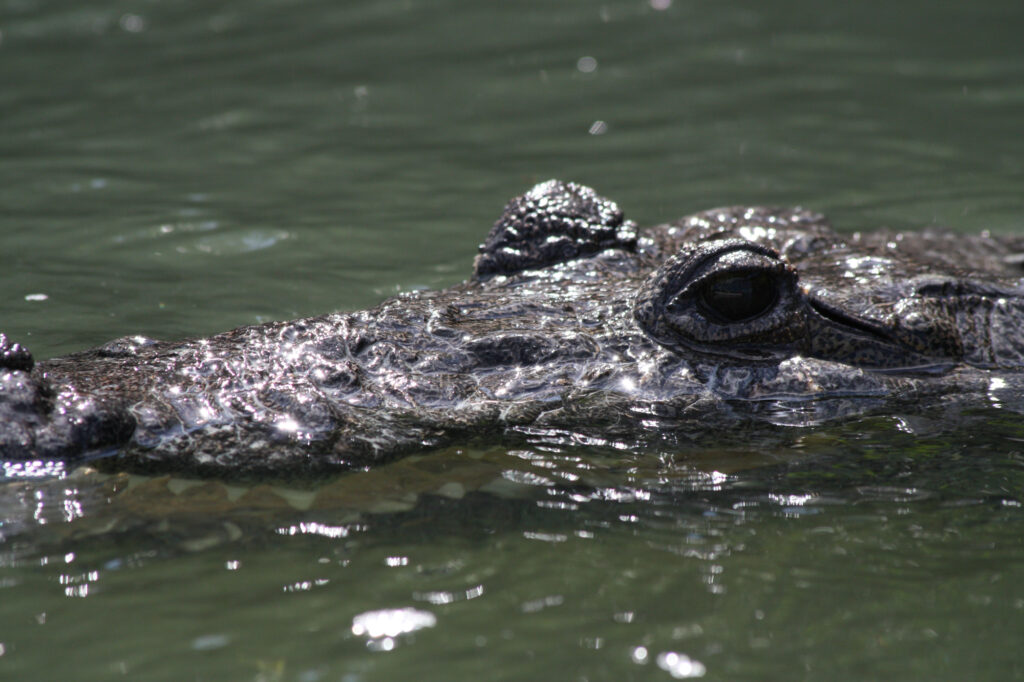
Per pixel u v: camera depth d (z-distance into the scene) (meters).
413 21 42.38
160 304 19.14
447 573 10.53
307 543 10.62
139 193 25.97
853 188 26.73
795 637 9.88
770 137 30.70
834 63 37.31
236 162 28.58
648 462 12.18
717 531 11.38
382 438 11.66
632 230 17.44
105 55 38.41
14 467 10.70
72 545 10.32
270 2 44.50
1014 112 32.41
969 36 39.84
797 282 14.05
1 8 43.72
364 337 13.05
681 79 36.00
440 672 9.37
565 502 11.50
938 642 9.84
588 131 31.47
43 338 17.22
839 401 13.45
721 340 13.77
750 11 43.00
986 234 21.95
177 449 11.12
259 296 19.69
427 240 23.09
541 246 16.83
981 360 14.59
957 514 11.80
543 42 39.88
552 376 13.02
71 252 21.95
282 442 11.31
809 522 11.61
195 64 37.62
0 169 27.58
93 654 9.45
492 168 28.44
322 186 26.78
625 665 9.48
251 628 9.81
